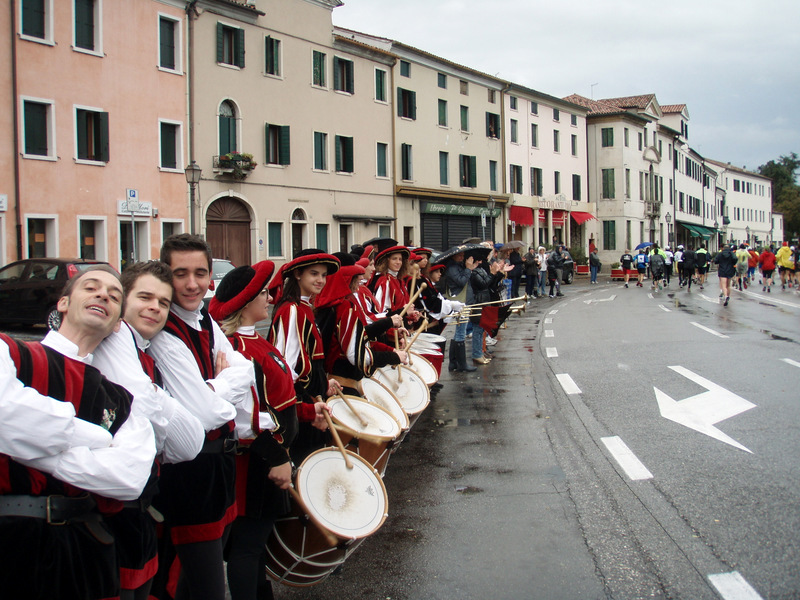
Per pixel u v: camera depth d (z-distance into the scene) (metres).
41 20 23.39
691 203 85.25
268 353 3.69
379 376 6.30
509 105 50.00
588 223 61.47
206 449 3.25
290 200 32.00
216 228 28.98
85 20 24.52
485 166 47.31
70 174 23.95
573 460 6.58
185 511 3.21
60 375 2.46
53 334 2.57
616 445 7.02
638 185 65.38
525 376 11.06
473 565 4.41
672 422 7.85
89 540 2.48
